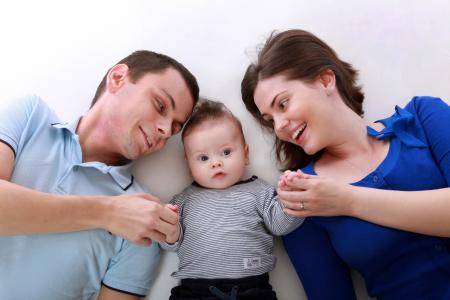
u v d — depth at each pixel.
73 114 1.21
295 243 1.05
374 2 1.28
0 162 0.86
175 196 1.12
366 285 1.00
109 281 1.00
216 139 1.07
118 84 1.04
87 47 1.26
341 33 1.27
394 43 1.26
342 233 0.95
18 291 0.87
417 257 0.89
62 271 0.91
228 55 1.25
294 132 1.00
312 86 0.99
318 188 0.88
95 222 0.87
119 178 1.02
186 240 1.03
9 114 0.95
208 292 0.95
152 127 1.02
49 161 0.95
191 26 1.27
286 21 1.27
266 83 1.02
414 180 0.90
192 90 1.12
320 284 1.01
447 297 0.85
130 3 1.29
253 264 0.99
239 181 1.12
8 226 0.79
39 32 1.28
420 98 1.04
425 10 1.28
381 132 0.99
